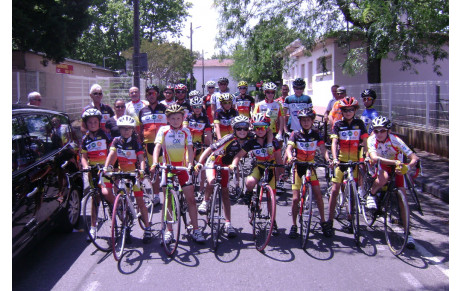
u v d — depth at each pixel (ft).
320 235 17.80
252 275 13.76
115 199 15.44
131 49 114.73
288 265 14.58
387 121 16.57
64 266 14.70
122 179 16.11
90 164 18.22
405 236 15.07
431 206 22.20
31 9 45.52
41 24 46.91
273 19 40.96
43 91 55.62
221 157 17.25
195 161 23.80
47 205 15.20
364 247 16.35
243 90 27.43
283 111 26.40
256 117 16.61
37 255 15.76
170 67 122.72
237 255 15.58
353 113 17.78
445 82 33.17
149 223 17.28
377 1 30.37
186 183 16.67
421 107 36.68
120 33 137.08
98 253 15.98
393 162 16.03
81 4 50.34
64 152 18.17
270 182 17.29
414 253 15.65
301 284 13.05
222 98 23.17
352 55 39.04
